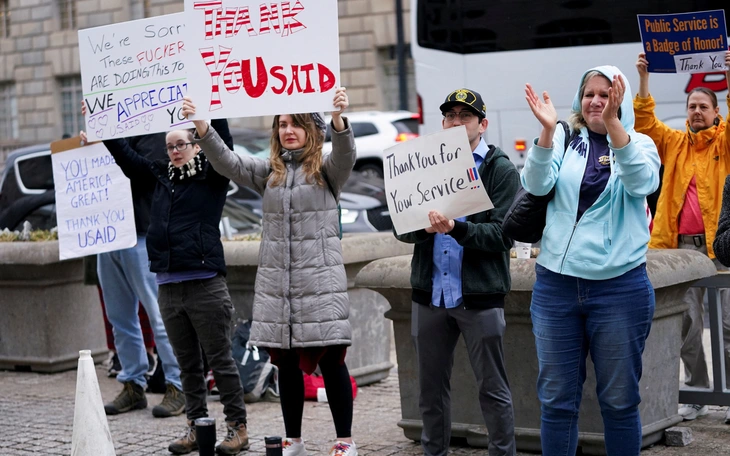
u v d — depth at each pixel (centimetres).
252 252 793
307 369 577
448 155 492
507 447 518
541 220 467
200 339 629
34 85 3797
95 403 512
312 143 584
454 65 1320
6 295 947
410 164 505
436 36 1335
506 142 1291
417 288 525
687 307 621
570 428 466
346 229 1315
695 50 648
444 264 516
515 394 605
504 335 604
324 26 564
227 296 636
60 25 3772
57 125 3784
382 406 752
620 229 448
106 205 747
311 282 573
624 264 443
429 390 533
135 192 752
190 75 581
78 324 955
